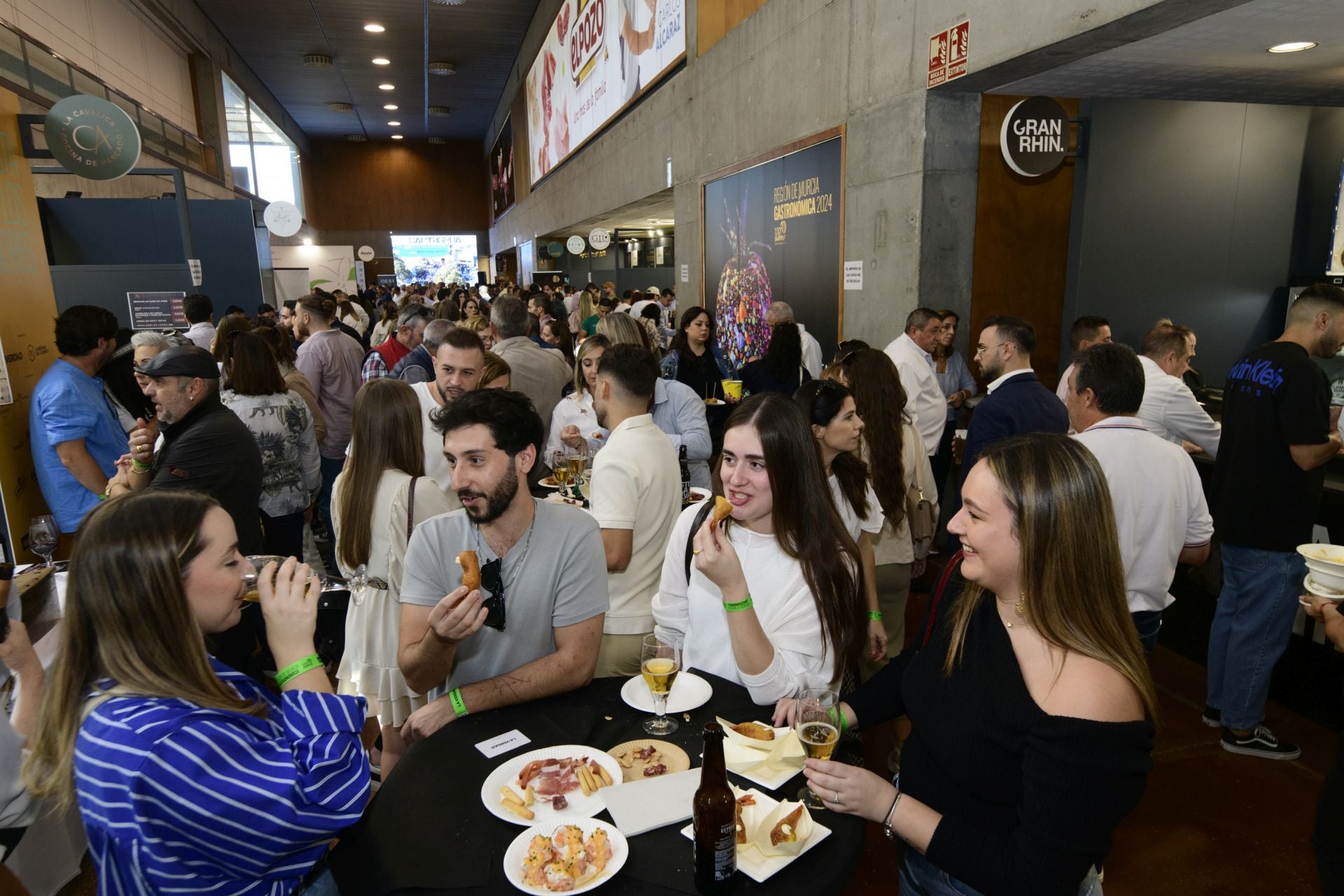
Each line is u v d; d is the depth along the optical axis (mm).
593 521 1828
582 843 1240
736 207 7328
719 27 7457
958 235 4516
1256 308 5191
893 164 4652
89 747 1084
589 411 3818
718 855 1155
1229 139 4910
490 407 1676
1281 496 2639
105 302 6051
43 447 3148
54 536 2449
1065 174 4648
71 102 4789
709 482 3680
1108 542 1126
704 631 1830
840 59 5234
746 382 5188
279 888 1229
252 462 2846
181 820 1080
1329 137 5039
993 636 1232
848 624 1739
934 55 4203
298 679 1288
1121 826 2482
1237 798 2611
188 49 15422
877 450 2611
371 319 13320
